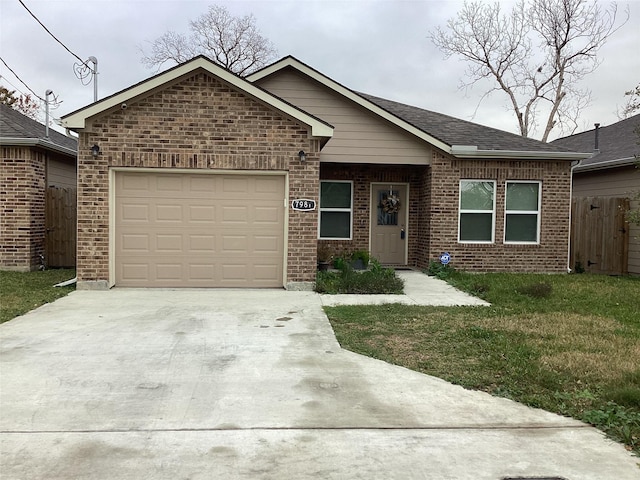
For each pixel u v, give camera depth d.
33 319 7.60
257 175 10.45
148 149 10.03
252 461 3.55
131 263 10.31
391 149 13.10
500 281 11.57
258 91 10.09
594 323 7.54
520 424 4.21
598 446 3.84
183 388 4.90
